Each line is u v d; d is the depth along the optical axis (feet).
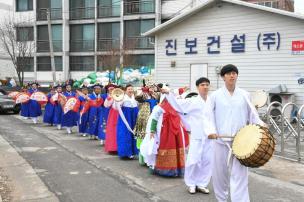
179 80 66.39
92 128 43.57
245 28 59.77
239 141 16.72
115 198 21.80
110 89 36.68
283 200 21.26
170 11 115.65
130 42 116.98
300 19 54.80
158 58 68.49
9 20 133.49
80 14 130.00
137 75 88.63
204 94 22.89
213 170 18.38
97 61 126.00
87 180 25.73
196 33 64.44
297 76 55.67
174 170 26.07
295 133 34.68
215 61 62.75
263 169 28.50
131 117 32.30
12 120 66.85
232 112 17.67
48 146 39.34
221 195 18.62
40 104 62.39
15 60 128.77
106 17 124.77
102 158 33.19
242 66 60.23
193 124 22.72
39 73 135.33
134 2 120.47
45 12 133.59
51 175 27.17
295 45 55.62
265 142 16.01
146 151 26.45
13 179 26.16
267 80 58.18
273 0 122.62
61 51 131.95
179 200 21.38
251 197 21.79
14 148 37.91
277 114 44.75
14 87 94.02
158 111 26.03
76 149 37.68
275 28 57.16
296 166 29.43
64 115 50.31
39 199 21.76
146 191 23.15
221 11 61.87
